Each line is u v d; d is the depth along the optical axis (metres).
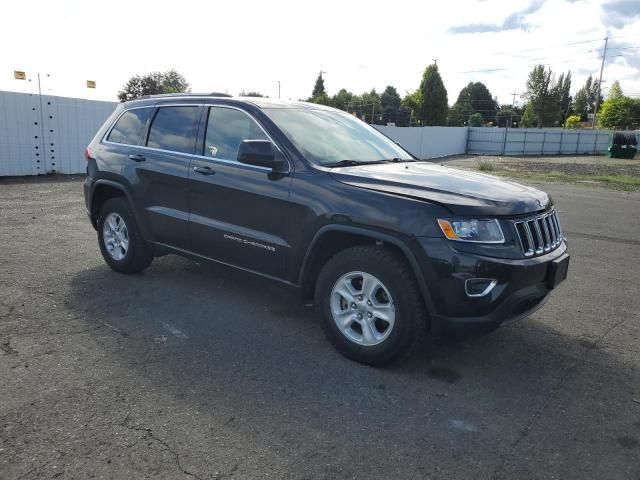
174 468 2.65
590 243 8.39
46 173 15.32
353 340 3.84
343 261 3.80
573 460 2.81
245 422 3.08
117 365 3.73
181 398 3.32
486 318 3.42
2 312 4.63
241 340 4.22
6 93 14.21
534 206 3.74
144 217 5.31
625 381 3.72
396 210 3.55
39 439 2.85
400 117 48.53
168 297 5.14
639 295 5.68
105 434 2.91
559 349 4.24
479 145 45.09
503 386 3.61
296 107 4.88
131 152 5.42
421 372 3.77
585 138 48.19
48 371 3.61
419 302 3.53
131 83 43.78
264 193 4.23
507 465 2.76
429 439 2.96
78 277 5.69
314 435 2.97
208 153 4.76
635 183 19.34
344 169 4.08
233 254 4.56
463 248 3.36
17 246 6.98
